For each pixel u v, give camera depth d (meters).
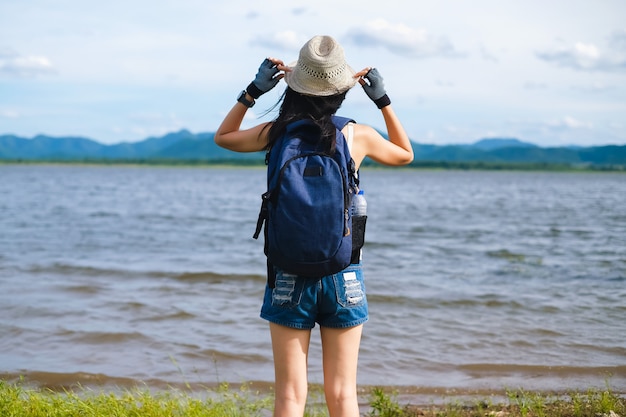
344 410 3.05
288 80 3.08
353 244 3.01
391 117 3.28
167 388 6.29
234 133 3.23
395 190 78.31
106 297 10.43
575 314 9.73
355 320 3.03
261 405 5.50
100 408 4.59
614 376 6.85
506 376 6.83
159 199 49.50
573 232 25.02
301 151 2.92
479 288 11.90
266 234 2.97
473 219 32.00
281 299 2.97
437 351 7.71
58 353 7.30
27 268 13.42
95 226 25.22
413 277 13.23
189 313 9.34
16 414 4.41
